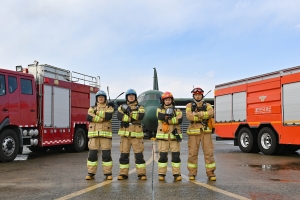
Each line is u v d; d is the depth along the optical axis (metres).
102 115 6.32
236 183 5.91
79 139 13.04
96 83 14.46
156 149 13.74
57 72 11.80
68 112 12.21
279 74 10.87
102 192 5.18
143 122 19.50
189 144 6.37
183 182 6.01
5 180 6.29
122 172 6.33
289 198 4.79
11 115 9.55
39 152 13.02
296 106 10.12
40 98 10.84
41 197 4.88
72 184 5.86
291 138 10.24
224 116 13.60
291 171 7.36
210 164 6.25
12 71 9.74
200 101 6.37
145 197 4.83
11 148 9.55
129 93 6.44
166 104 6.27
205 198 4.77
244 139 12.50
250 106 12.15
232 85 13.21
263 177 6.55
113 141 20.25
